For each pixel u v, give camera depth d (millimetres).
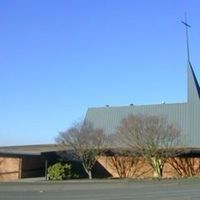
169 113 53656
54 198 25875
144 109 55031
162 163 46000
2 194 28609
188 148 46719
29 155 45094
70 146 45406
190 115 52594
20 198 26062
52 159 45719
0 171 46125
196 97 53188
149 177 45531
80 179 43188
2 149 47469
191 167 47781
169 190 29891
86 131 46938
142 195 26734
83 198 25625
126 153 46656
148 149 45625
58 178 42438
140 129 46094
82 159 45031
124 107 56281
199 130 51594
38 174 46781
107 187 33000
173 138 45906
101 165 49531
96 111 57844
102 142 46250
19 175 45344
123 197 25781
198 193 27781
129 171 48656
